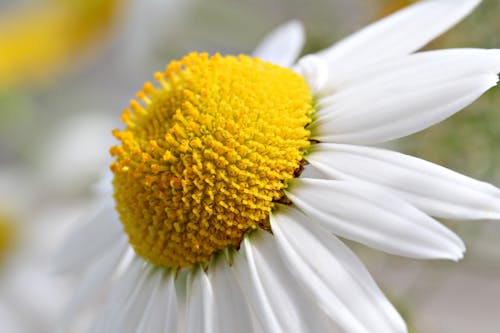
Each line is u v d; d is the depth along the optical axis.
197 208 0.09
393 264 0.16
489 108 0.12
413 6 0.10
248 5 0.16
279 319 0.09
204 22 0.17
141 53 0.18
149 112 0.10
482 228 0.13
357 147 0.09
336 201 0.09
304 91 0.10
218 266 0.09
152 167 0.09
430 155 0.13
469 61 0.09
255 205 0.09
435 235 0.09
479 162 0.12
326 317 0.09
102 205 0.11
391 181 0.09
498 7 0.12
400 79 0.09
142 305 0.10
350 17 0.15
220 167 0.09
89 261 0.11
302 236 0.09
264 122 0.09
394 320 0.09
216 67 0.10
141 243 0.10
